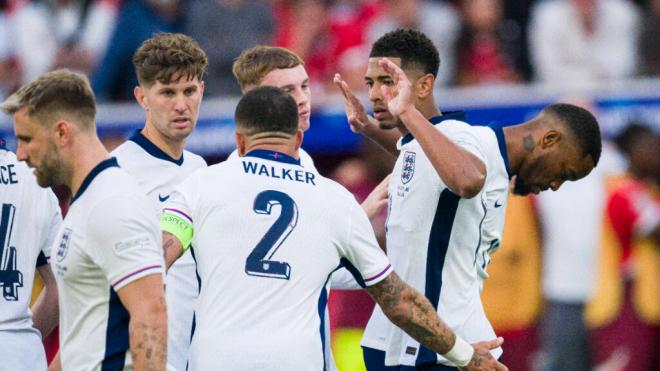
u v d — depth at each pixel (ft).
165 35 83.25
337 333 122.21
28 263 76.69
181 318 81.51
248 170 70.64
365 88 145.38
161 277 65.05
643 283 137.39
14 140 130.31
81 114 66.08
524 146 78.79
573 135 78.74
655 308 137.59
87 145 66.18
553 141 78.79
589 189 136.05
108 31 154.40
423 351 76.33
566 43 155.74
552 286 136.98
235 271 68.90
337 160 136.26
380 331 79.71
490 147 76.38
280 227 69.51
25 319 76.84
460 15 154.30
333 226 70.38
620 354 137.59
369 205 81.00
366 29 148.25
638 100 137.08
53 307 79.87
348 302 122.93
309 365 68.64
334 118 132.05
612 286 137.08
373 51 77.46
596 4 156.04
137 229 64.44
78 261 64.85
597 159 80.07
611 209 135.74
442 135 71.67
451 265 76.33
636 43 156.97
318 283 70.08
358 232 70.95
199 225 69.87
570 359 136.98
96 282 65.16
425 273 76.13
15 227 76.07
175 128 81.25
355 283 83.51
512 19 156.97
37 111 65.62
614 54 156.76
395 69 72.18
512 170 79.61
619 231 136.05
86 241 64.44
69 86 65.87
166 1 149.18
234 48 145.79
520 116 136.15
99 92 147.02
